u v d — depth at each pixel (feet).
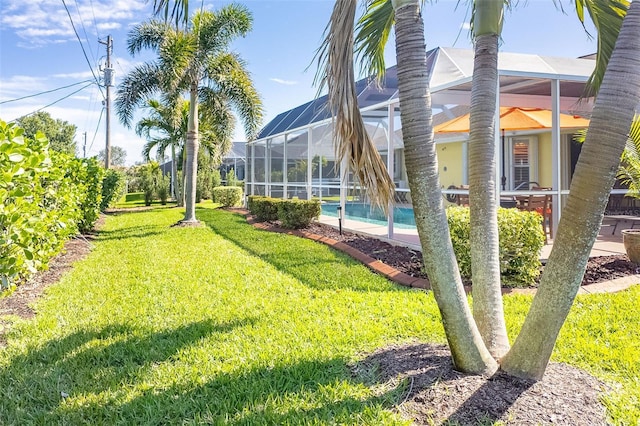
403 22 8.70
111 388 10.14
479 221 10.37
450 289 9.23
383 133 36.06
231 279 20.48
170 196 93.09
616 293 16.88
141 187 95.09
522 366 9.37
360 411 8.87
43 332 13.65
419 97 8.67
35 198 16.55
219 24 40.73
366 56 15.39
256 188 63.41
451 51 30.53
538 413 8.40
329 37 9.21
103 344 12.69
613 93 7.61
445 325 9.61
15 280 15.38
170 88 40.24
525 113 31.24
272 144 56.08
